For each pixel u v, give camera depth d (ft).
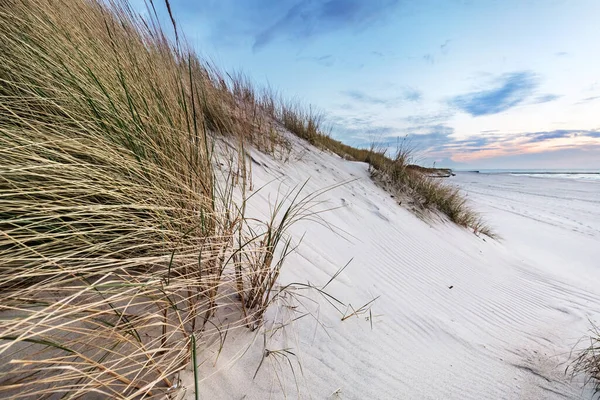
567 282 15.64
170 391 3.27
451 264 13.08
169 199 4.66
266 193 10.51
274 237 5.35
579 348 8.25
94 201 4.26
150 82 6.06
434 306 8.63
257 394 3.72
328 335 5.30
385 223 14.48
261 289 4.90
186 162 5.29
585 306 12.50
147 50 6.97
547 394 5.96
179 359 3.53
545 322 10.11
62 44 5.44
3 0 5.88
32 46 5.26
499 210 39.09
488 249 18.81
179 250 4.18
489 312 9.70
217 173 9.13
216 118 11.77
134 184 4.24
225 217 5.17
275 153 15.30
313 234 9.40
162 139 5.36
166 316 3.71
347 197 15.49
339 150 27.48
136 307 3.79
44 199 3.85
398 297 8.11
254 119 14.97
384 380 4.83
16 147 3.51
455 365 6.08
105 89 5.20
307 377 4.28
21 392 2.52
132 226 4.11
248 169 11.37
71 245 3.61
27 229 3.27
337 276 7.47
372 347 5.53
